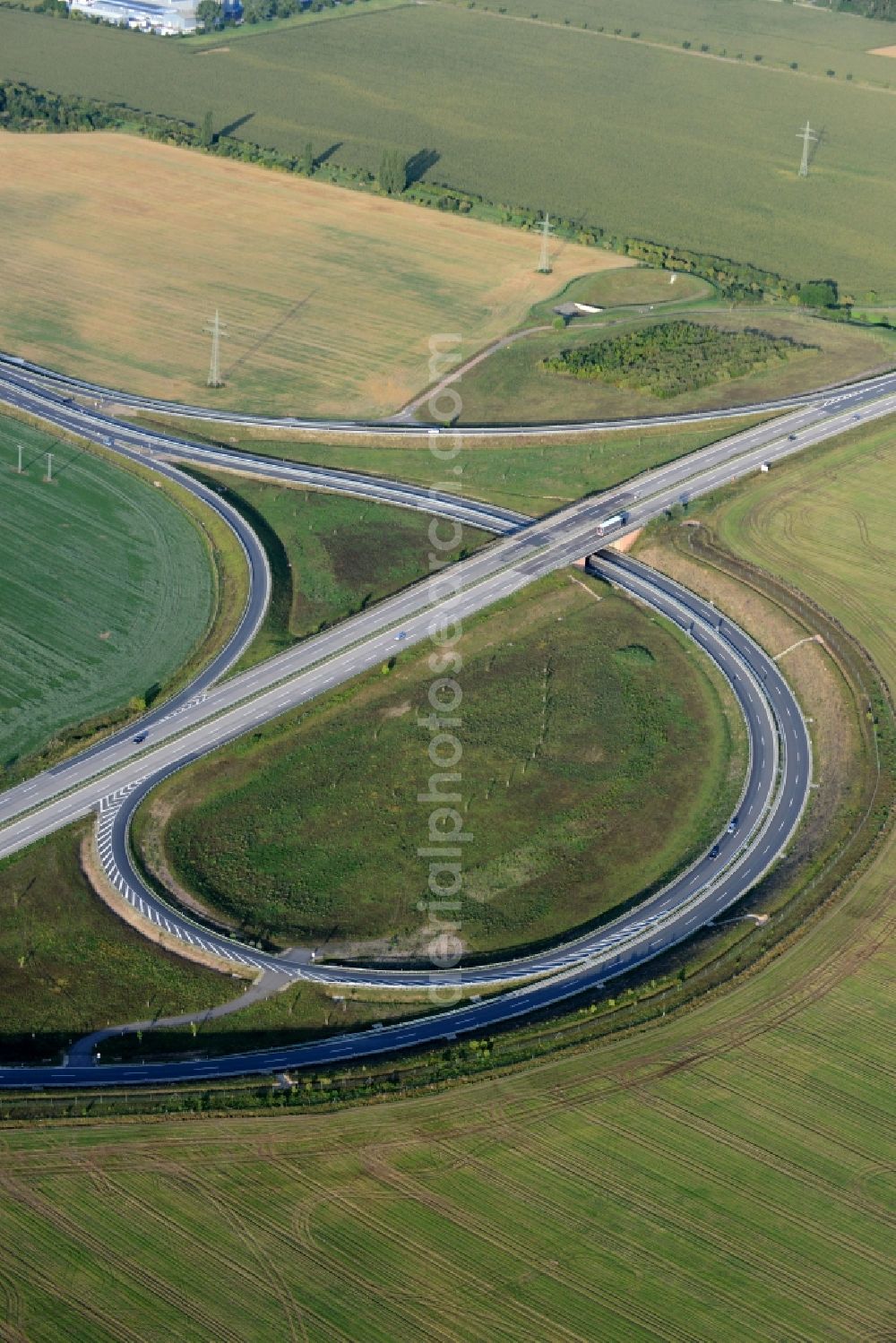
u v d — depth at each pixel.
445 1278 166.00
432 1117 184.62
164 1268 166.75
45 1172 177.25
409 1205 173.62
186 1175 177.00
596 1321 162.00
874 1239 171.62
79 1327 160.50
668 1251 169.50
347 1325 161.12
